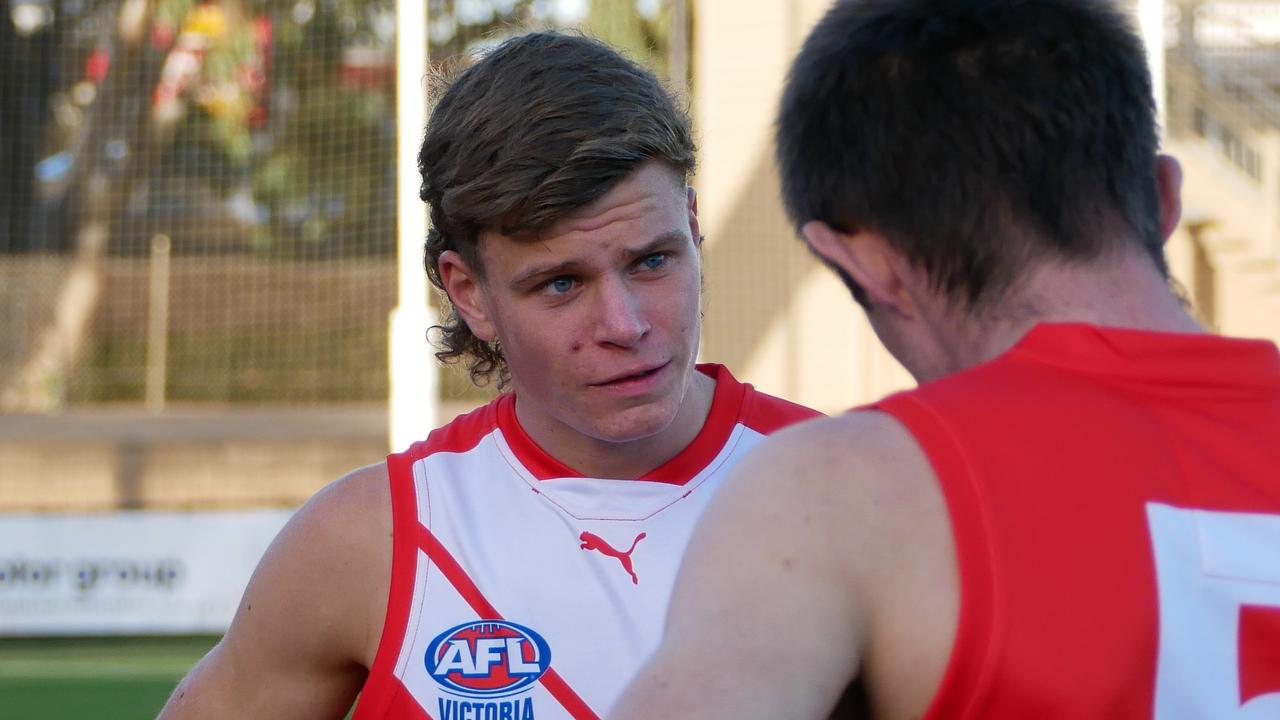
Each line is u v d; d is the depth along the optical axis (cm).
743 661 175
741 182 1658
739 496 188
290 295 2373
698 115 1659
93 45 2494
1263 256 1998
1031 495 178
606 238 269
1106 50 195
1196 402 190
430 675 286
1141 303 193
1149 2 1214
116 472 1492
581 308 276
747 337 1658
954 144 191
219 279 2388
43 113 2442
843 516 180
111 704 1011
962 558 176
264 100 2691
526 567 291
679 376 284
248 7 2630
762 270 1661
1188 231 2020
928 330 205
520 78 271
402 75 1151
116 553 1259
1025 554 175
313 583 290
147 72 2509
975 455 181
